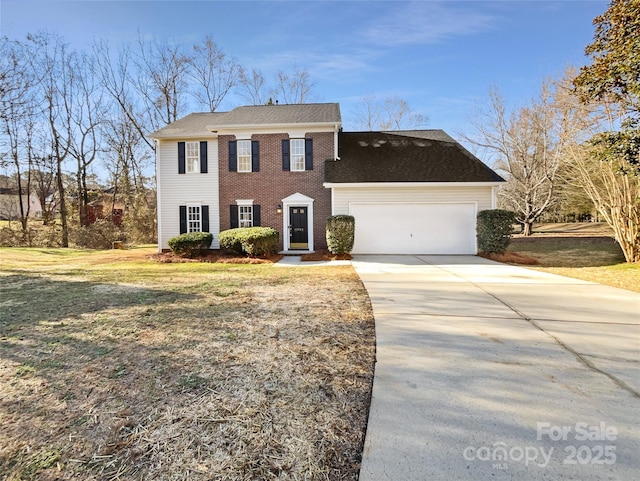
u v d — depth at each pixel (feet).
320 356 11.93
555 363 11.22
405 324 15.38
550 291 22.08
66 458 6.96
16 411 8.61
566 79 52.49
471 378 10.25
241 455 7.04
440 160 47.85
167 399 9.12
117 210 89.30
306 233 48.98
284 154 48.62
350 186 44.37
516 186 79.25
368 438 7.53
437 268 32.91
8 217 85.56
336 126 47.91
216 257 43.91
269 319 16.16
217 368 10.96
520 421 8.07
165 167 50.47
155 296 21.18
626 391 9.38
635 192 36.55
